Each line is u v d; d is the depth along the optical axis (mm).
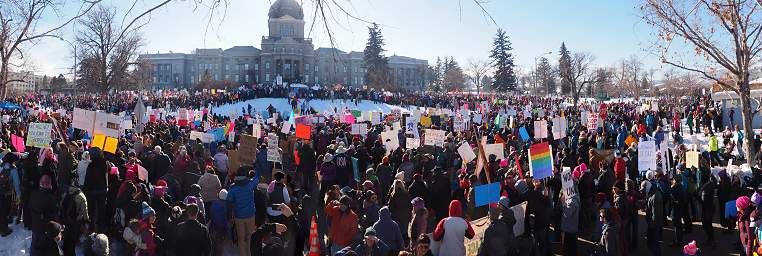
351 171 14922
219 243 9719
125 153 14789
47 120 24328
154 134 19656
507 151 17797
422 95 75750
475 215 11133
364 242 7418
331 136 21375
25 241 10328
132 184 8930
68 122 22766
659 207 10438
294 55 106938
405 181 13164
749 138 19172
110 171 10438
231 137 20359
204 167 13719
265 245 7426
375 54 80750
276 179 10055
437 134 17234
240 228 9391
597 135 21266
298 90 67875
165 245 7559
